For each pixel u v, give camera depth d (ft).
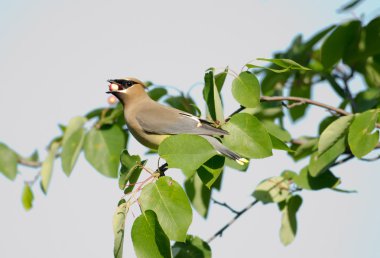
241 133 30.01
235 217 35.99
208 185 29.76
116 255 26.40
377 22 39.29
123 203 26.71
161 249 25.94
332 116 39.45
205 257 33.63
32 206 41.83
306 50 42.88
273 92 43.57
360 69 42.39
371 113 31.27
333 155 33.35
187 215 26.22
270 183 36.09
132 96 39.52
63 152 38.91
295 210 36.09
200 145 27.55
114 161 38.93
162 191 26.50
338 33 39.81
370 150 30.83
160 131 37.45
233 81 30.60
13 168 43.45
